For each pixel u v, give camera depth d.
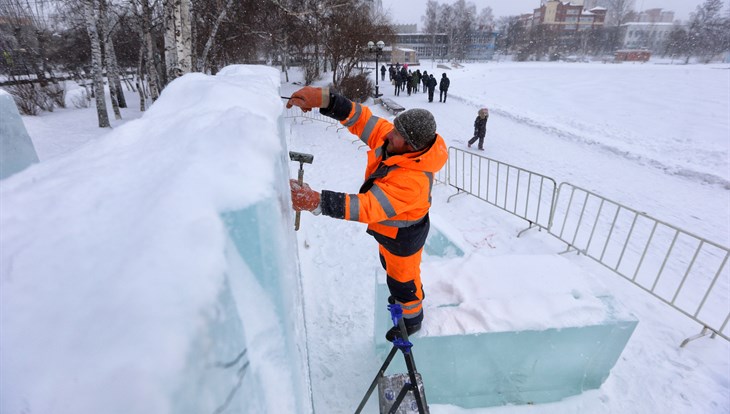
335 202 1.61
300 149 9.97
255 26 20.98
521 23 102.19
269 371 0.75
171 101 1.54
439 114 15.91
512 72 45.25
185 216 0.54
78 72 28.84
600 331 2.47
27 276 0.51
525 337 2.45
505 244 5.17
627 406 2.73
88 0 12.72
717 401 2.82
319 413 2.66
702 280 4.50
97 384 0.41
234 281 0.63
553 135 12.15
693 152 10.25
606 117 16.31
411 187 1.70
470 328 2.42
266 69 3.33
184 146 0.76
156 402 0.41
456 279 2.76
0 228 0.61
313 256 4.64
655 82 32.00
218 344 0.53
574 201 6.86
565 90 26.92
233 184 0.62
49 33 25.50
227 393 0.57
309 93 2.05
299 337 1.18
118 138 1.04
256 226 0.65
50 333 0.45
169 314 0.45
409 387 2.04
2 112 2.63
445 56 89.56
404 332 2.13
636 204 6.82
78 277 0.49
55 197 0.67
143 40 15.73
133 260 0.49
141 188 0.66
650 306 3.93
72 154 0.97
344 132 11.91
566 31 102.00
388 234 1.96
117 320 0.44
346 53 21.97
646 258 4.95
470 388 2.64
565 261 2.96
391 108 16.33
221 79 1.98
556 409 2.67
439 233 4.11
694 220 6.21
